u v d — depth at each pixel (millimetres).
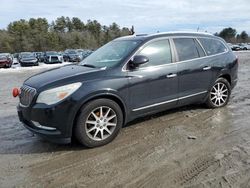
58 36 98438
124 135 5121
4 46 87312
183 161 4074
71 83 4473
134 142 4805
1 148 4738
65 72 4926
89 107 4512
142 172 3811
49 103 4371
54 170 3951
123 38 5977
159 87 5348
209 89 6324
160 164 4012
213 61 6277
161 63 5410
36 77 4992
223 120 5797
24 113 4645
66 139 4461
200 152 4336
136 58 4930
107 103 4691
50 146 4762
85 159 4246
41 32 96125
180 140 4832
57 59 34156
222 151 4336
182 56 5750
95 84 4578
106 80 4699
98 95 4578
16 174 3871
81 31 112188
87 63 5551
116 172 3836
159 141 4816
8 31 94562
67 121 4398
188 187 3416
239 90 9000
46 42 93250
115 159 4211
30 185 3596
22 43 90250
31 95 4535
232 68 6691
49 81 4555
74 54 36562
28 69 26062
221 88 6621
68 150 4578
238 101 7383
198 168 3854
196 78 5961
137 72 5051
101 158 4258
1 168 4047
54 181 3670
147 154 4340
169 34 5723
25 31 93875
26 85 4801
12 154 4496
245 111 6410
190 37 6043
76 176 3771
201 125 5535
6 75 19781
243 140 4738
